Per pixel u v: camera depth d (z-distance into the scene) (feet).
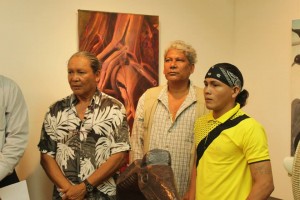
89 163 6.32
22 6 7.86
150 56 9.30
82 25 8.47
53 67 8.26
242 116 5.09
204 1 10.21
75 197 6.07
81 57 6.42
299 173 2.05
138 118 7.27
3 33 7.70
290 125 8.95
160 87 7.47
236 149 4.96
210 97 5.18
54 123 6.54
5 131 6.06
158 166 1.45
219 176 5.04
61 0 8.29
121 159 6.42
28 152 8.03
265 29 9.72
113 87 8.82
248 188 4.98
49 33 8.18
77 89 6.40
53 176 6.38
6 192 5.78
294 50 8.79
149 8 9.38
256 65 10.06
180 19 9.84
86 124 6.40
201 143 5.37
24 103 6.35
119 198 1.56
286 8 9.07
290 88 8.93
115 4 8.93
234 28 10.74
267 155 4.82
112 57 8.81
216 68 5.18
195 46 10.14
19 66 7.88
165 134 6.89
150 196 1.38
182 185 6.81
